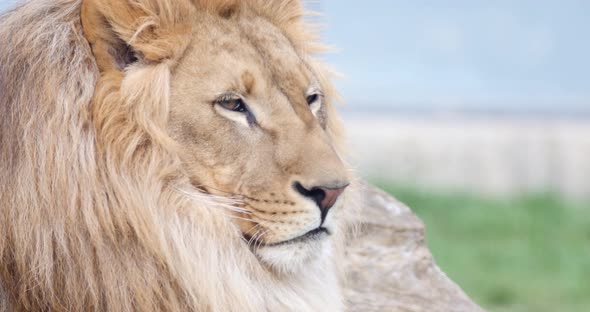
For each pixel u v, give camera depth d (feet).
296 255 25.32
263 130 25.34
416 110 200.44
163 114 24.73
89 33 24.62
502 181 107.76
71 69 24.63
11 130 24.50
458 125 157.17
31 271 24.32
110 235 24.36
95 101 24.50
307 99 26.61
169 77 24.95
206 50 25.32
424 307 33.35
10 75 24.81
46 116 24.30
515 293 63.05
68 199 24.14
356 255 34.88
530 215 83.71
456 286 35.29
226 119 25.11
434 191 91.56
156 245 24.53
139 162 24.63
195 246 24.90
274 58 25.99
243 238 25.72
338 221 25.91
